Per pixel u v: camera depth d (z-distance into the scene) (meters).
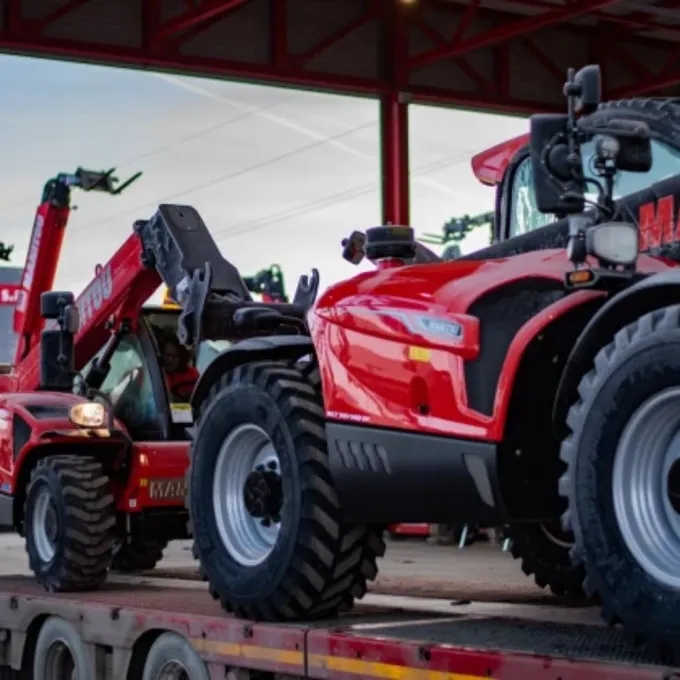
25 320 8.15
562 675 3.39
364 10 20.75
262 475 4.70
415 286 4.29
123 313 7.32
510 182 4.68
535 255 4.14
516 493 3.96
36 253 8.11
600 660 3.38
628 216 4.01
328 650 4.19
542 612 4.96
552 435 3.95
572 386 3.75
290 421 4.55
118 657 5.25
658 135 3.98
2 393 7.78
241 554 4.82
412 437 4.16
